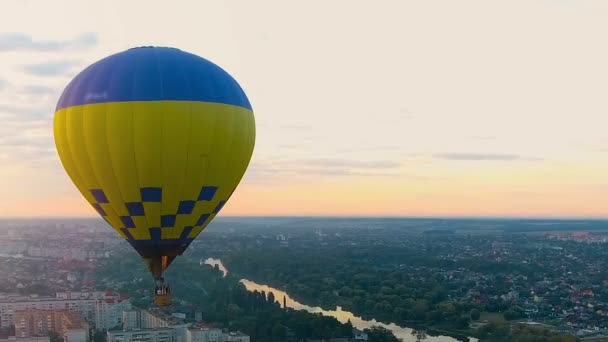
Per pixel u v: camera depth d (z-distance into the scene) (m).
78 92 44.47
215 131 44.88
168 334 155.38
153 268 48.31
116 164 44.00
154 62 44.50
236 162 47.44
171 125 43.34
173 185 44.97
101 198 46.19
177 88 43.81
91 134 43.66
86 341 159.88
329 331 145.38
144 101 43.16
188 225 47.44
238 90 47.56
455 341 150.88
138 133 43.16
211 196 47.12
